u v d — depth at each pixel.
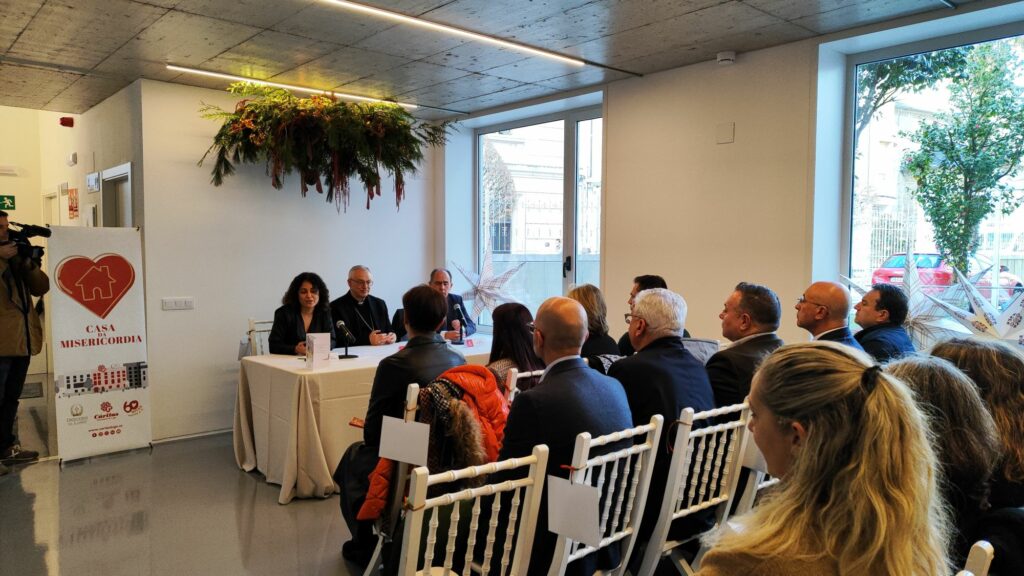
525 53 4.48
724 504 2.33
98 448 4.62
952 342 1.55
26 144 7.98
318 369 3.92
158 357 5.12
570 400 1.86
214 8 3.62
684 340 3.11
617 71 4.95
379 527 2.77
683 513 2.17
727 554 0.88
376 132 5.04
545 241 6.32
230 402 5.49
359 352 4.52
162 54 4.46
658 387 2.21
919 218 4.03
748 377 2.48
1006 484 1.32
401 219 6.58
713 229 4.67
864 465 0.83
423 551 2.12
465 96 5.78
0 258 4.30
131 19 3.79
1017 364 1.44
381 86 5.42
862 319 3.15
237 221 5.51
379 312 5.12
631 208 5.19
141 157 5.07
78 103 5.98
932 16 3.66
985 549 0.96
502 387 2.72
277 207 5.73
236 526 3.49
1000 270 3.72
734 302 2.67
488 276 5.33
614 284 5.33
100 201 5.90
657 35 4.11
